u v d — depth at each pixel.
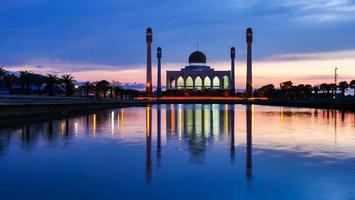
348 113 101.56
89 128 53.44
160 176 23.00
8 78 138.38
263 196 18.91
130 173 23.80
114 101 158.62
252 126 57.56
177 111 111.25
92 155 30.34
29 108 73.50
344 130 51.44
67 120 69.00
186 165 26.23
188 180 22.03
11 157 29.36
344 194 19.22
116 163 26.98
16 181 21.84
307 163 27.02
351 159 28.66
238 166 25.91
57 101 91.50
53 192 19.62
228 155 30.27
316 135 44.94
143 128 53.72
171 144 36.75
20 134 44.91
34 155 30.28
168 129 52.19
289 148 34.16
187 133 46.91
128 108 141.25
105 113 97.75
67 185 20.94
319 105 157.88
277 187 20.55
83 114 91.94
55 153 31.34
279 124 61.97
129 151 32.34
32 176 23.03
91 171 24.41
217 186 20.73
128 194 19.23
